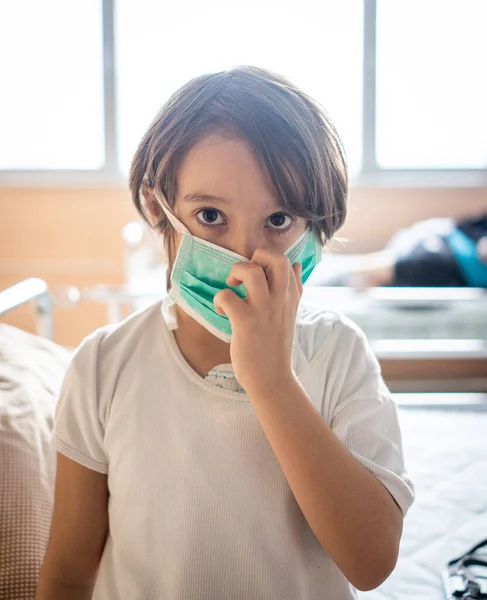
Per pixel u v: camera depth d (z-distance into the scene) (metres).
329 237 0.69
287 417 0.60
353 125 3.46
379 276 2.69
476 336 2.59
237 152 0.61
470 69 3.44
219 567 0.66
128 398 0.69
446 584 1.05
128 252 2.58
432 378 2.60
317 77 3.41
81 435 0.70
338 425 0.67
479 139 3.50
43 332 1.61
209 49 3.40
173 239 0.70
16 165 3.54
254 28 3.38
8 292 1.37
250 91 0.63
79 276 3.51
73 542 0.70
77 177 3.53
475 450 1.64
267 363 0.60
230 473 0.67
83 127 3.52
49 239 3.53
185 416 0.68
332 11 3.35
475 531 1.26
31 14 3.41
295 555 0.66
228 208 0.62
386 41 3.41
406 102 3.48
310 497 0.59
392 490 0.62
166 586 0.66
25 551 0.95
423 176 3.53
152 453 0.68
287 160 0.62
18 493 1.01
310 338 0.72
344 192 0.69
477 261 2.67
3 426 1.09
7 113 3.51
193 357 0.71
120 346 0.73
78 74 3.47
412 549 1.20
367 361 0.72
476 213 3.53
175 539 0.66
